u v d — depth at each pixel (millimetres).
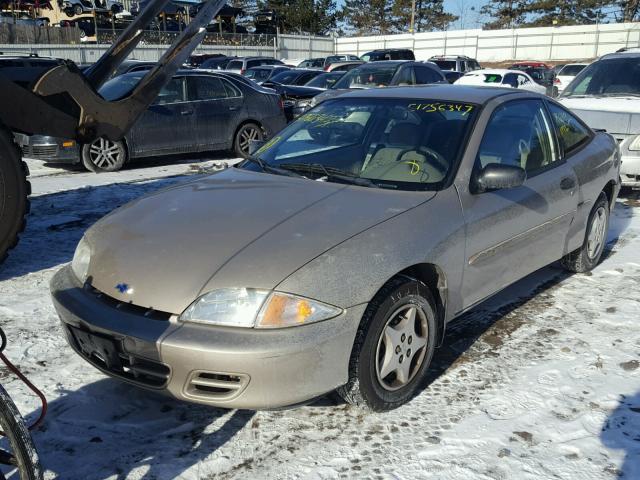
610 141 5383
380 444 2914
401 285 3012
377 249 2949
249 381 2617
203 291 2715
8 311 4336
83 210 7168
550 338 4000
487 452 2859
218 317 2668
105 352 2834
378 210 3201
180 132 10250
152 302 2762
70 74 4391
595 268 5301
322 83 15336
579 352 3812
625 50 9078
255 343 2594
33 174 9445
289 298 2672
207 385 2666
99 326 2789
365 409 3098
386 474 2711
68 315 2941
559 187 4301
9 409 2078
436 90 4316
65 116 4523
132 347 2729
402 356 3119
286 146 4152
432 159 3641
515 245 3889
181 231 3072
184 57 4762
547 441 2945
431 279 3312
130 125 4738
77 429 3012
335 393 3271
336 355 2754
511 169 3486
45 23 31234
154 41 32250
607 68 8367
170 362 2652
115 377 2896
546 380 3482
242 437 2969
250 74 21328
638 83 8000
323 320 2711
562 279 5047
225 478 2695
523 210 3889
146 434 2988
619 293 4754
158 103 10031
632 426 3061
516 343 3932
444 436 2973
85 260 3180
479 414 3150
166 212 3318
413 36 47531
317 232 2965
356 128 4055
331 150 3941
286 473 2723
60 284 3184
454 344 3912
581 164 4672
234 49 38844
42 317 4250
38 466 2148
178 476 2703
